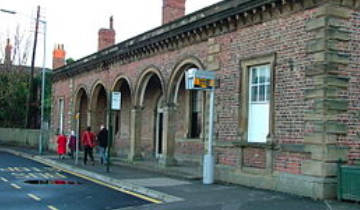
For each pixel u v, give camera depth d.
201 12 16.52
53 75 33.38
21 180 15.36
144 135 24.78
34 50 40.12
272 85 12.99
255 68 14.05
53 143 32.84
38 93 44.41
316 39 11.66
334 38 11.49
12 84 43.81
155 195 12.25
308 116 11.74
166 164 18.61
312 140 11.53
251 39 14.04
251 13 13.91
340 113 11.49
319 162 11.26
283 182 12.34
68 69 30.08
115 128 28.17
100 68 25.61
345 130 11.49
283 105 12.62
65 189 13.49
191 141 20.08
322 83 11.39
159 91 23.91
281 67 12.80
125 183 14.30
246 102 14.12
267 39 13.39
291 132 12.28
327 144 11.22
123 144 27.16
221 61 15.35
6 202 11.01
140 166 19.30
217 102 15.36
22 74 44.72
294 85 12.29
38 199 11.54
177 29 17.64
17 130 41.28
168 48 18.78
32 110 43.94
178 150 21.03
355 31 11.84
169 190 12.77
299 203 10.65
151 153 24.11
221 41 15.42
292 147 12.14
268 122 13.36
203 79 14.27
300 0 12.20
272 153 12.87
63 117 31.50
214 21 15.43
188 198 11.48
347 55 11.68
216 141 15.23
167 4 21.19
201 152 19.25
